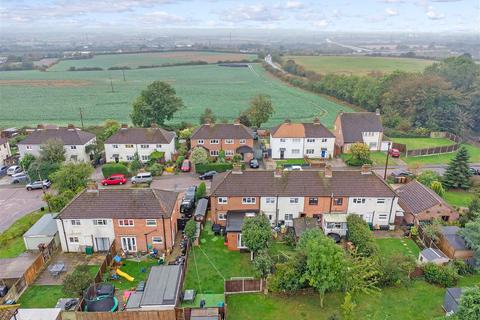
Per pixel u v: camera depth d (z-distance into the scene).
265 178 51.81
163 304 34.62
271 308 36.66
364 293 38.28
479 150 90.00
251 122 97.12
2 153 76.25
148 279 37.75
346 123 84.94
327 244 35.69
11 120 118.75
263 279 38.97
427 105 105.88
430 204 50.50
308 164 75.00
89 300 36.38
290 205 50.81
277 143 79.06
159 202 46.09
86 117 123.19
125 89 181.75
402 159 80.38
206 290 39.34
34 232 46.47
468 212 52.16
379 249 43.91
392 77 124.50
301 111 131.75
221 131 79.38
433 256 41.91
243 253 46.03
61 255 45.84
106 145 75.88
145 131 77.56
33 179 66.50
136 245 46.19
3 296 37.66
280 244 47.72
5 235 49.22
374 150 85.50
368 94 129.38
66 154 74.31
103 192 46.84
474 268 41.41
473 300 29.36
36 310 34.97
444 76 132.75
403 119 107.25
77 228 45.34
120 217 44.75
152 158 74.75
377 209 51.03
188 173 72.00
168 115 95.12
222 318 35.16
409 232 49.59
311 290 38.91
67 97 161.38
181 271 39.53
